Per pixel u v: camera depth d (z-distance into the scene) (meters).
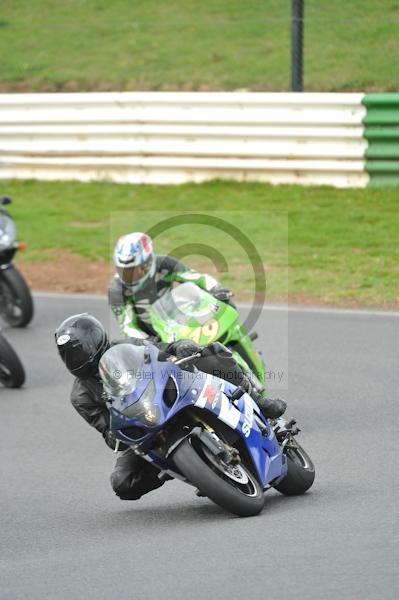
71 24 77.50
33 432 29.14
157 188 57.00
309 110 53.25
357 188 53.53
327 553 17.70
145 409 19.39
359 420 28.19
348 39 65.25
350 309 40.78
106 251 50.47
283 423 22.86
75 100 58.22
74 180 59.94
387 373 32.66
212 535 19.31
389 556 17.28
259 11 73.88
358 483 22.84
